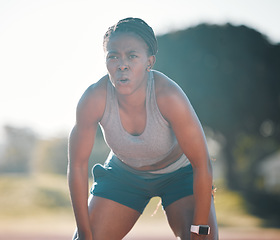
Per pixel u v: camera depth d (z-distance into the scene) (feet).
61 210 88.69
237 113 118.62
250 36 119.96
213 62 119.03
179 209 9.76
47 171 159.33
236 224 81.35
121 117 9.14
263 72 119.85
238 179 129.29
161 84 8.92
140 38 8.38
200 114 118.01
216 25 120.57
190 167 10.16
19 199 91.91
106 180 10.37
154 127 9.07
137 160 9.76
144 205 10.58
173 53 119.96
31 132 170.81
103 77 9.24
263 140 130.72
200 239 9.07
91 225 9.96
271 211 98.68
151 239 41.96
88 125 9.18
